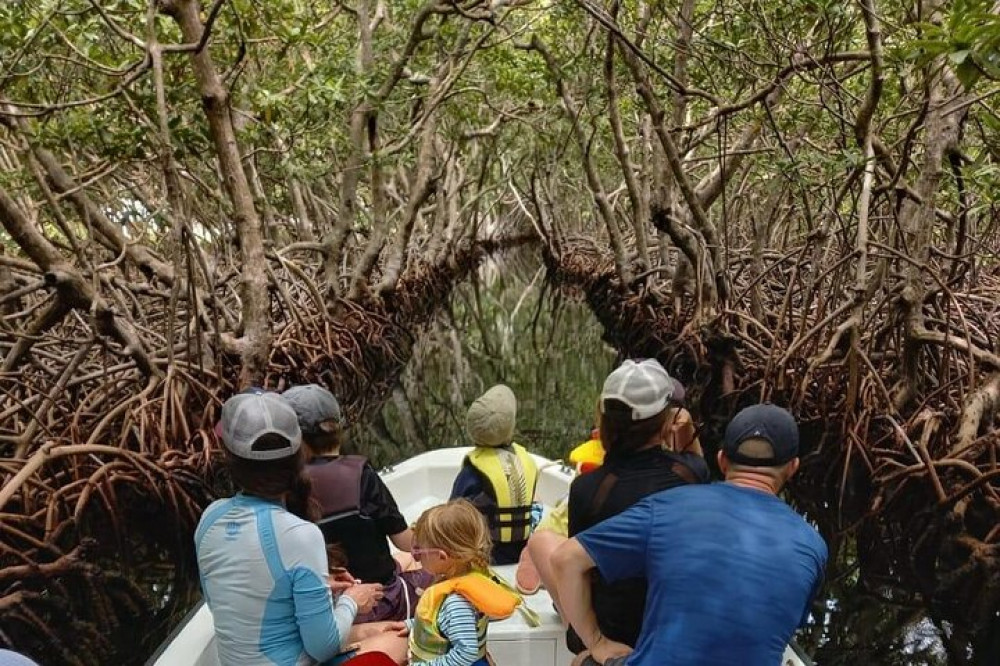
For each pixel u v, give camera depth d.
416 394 10.92
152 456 5.88
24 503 5.02
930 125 5.98
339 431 3.51
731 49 7.86
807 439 7.60
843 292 8.73
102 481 5.35
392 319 13.12
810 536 2.37
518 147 20.12
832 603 5.02
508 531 4.12
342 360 9.99
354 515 3.30
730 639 2.21
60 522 5.08
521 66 11.72
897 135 8.70
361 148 10.24
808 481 7.27
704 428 8.91
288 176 10.36
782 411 2.55
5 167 8.55
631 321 12.70
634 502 2.79
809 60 7.12
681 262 10.92
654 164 9.60
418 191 12.68
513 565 4.18
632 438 2.90
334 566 3.27
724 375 9.07
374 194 11.65
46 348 7.42
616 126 10.80
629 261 13.83
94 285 6.05
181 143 6.96
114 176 10.55
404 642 3.12
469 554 2.86
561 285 22.44
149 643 4.63
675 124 9.35
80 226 10.46
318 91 7.94
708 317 9.60
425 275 17.33
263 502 2.58
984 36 3.21
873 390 6.70
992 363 5.93
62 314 6.09
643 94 8.25
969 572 5.00
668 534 2.35
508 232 33.84
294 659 2.60
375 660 2.70
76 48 6.51
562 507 4.11
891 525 5.89
